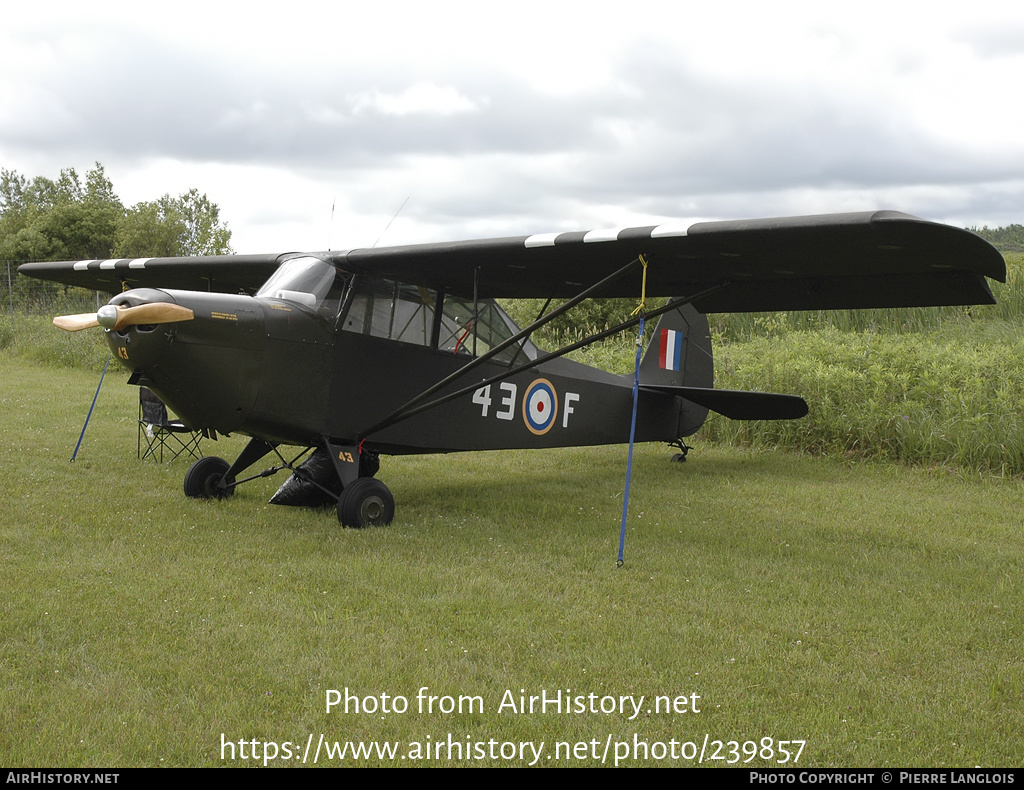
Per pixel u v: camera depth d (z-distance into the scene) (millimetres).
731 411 8062
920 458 8773
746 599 4301
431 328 6227
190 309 4840
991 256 4062
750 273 5285
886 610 4168
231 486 6355
